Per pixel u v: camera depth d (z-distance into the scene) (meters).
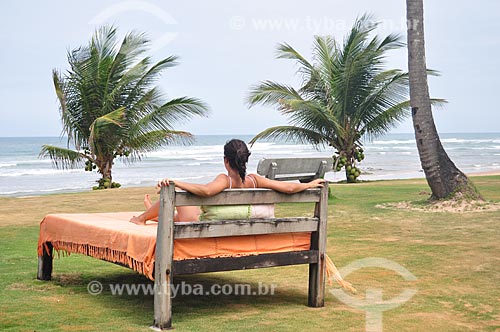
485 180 20.03
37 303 5.50
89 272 6.89
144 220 5.78
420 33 12.38
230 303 5.61
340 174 35.00
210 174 43.25
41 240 6.45
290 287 6.26
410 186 18.70
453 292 5.92
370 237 9.09
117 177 41.47
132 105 25.30
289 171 8.09
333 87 25.02
